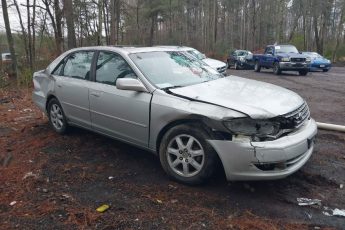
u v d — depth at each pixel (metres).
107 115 5.16
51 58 16.70
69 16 16.64
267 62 22.97
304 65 20.61
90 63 5.61
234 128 3.82
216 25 57.19
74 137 6.25
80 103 5.65
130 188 4.27
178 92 4.41
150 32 47.56
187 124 4.17
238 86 4.77
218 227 3.44
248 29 58.88
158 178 4.54
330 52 42.53
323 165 4.89
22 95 11.34
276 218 3.60
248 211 3.72
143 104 4.57
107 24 23.59
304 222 3.53
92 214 3.69
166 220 3.57
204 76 5.26
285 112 3.96
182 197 4.02
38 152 5.57
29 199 4.05
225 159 3.90
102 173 4.73
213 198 3.99
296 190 4.18
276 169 3.86
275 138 3.85
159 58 5.26
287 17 59.09
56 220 3.60
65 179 4.55
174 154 4.35
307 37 48.97
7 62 15.86
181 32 57.12
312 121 4.61
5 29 14.76
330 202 3.92
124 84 4.59
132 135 4.87
